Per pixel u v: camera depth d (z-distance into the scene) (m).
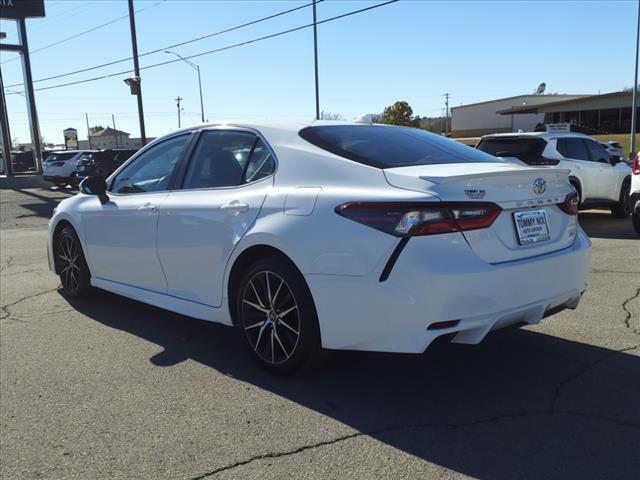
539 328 4.71
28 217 15.34
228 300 4.05
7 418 3.37
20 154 42.75
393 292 3.10
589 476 2.67
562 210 3.81
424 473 2.73
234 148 4.27
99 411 3.43
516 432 3.09
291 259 3.50
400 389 3.65
